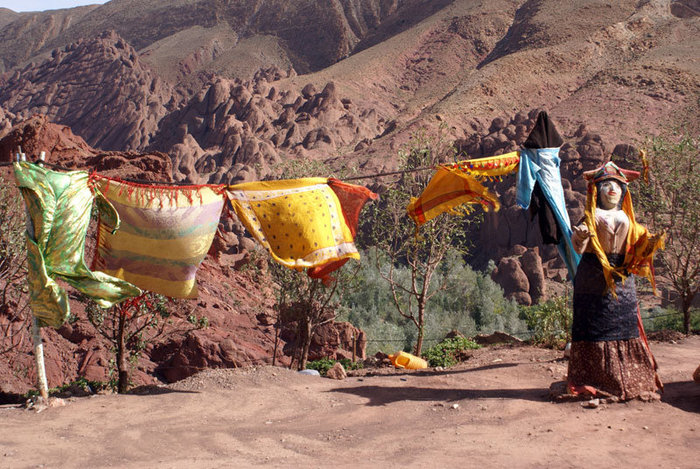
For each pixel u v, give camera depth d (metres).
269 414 8.97
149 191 9.52
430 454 6.70
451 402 9.02
